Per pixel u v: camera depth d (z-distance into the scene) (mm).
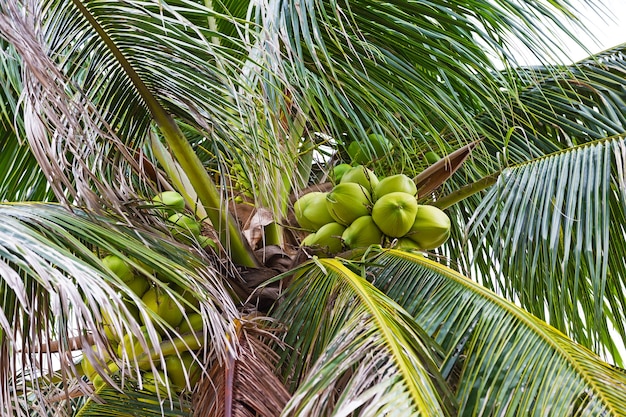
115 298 3098
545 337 3316
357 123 4297
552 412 3086
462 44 4254
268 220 4426
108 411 4105
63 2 3609
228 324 3590
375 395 2961
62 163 3465
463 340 3463
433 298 3684
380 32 4258
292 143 4312
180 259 3613
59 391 4039
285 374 3545
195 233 4137
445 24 4285
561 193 4164
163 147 4445
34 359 3387
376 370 3117
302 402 3025
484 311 3510
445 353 3471
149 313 3158
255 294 4121
